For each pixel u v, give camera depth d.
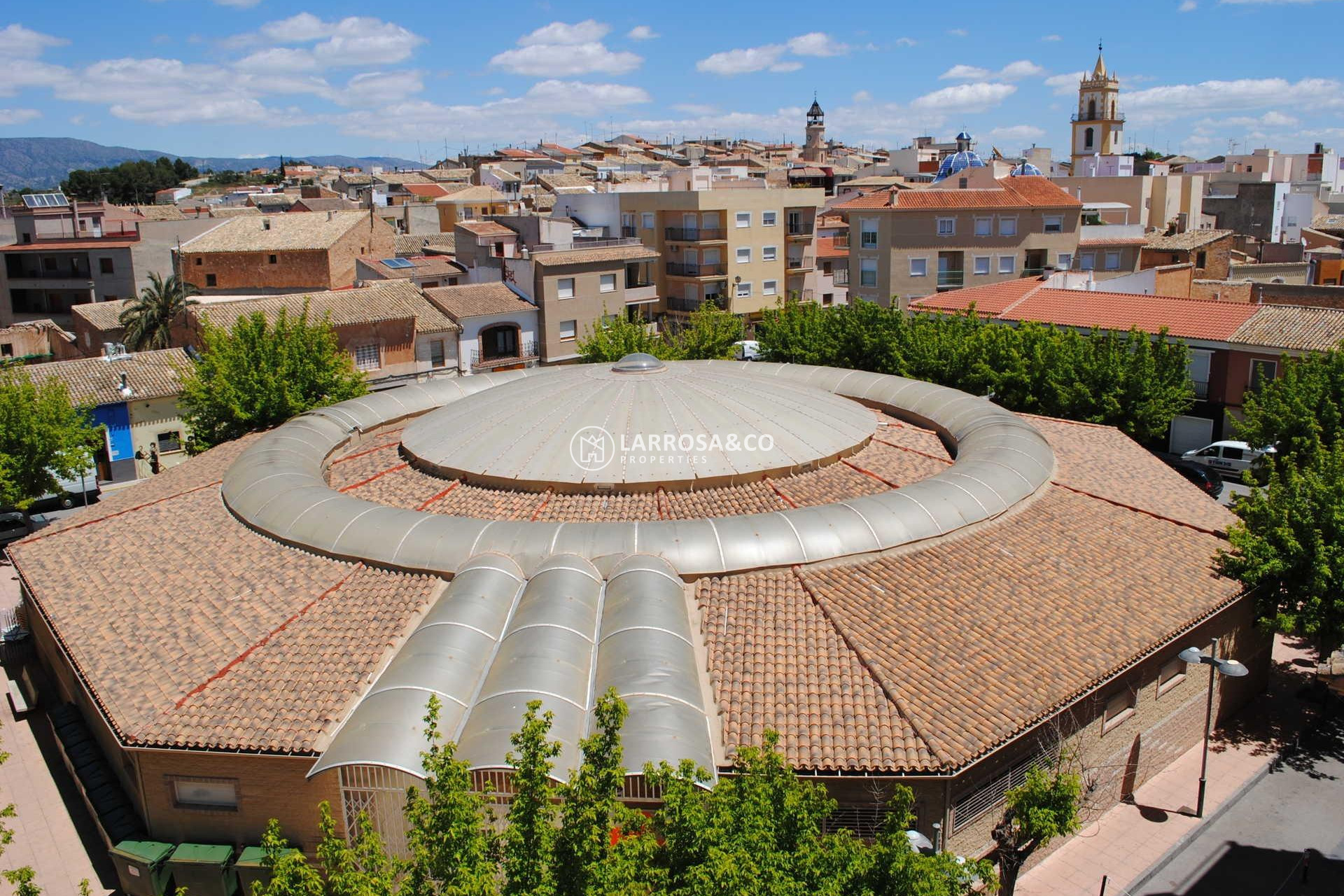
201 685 19.64
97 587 23.91
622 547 22.30
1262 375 36.84
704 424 26.70
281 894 12.23
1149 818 22.28
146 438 51.50
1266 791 23.41
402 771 17.16
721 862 11.58
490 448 26.59
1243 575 23.94
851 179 137.38
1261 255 85.56
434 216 104.56
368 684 19.52
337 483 27.92
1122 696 22.11
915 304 58.53
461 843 12.15
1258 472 34.69
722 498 24.73
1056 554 23.75
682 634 19.95
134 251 80.69
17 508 39.91
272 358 40.44
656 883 12.41
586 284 67.12
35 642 30.12
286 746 18.05
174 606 22.45
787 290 80.81
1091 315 51.66
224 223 80.50
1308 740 25.52
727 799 13.01
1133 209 86.62
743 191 76.19
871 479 26.23
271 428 39.19
